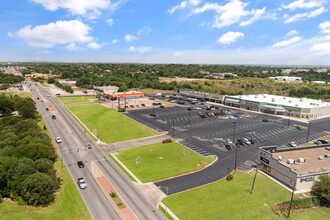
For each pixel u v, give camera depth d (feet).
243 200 152.66
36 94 631.97
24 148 184.03
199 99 585.22
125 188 166.81
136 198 154.40
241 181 177.78
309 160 191.62
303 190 166.09
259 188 167.53
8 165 151.53
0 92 623.77
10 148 190.19
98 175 185.98
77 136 287.69
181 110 447.83
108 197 154.61
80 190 162.71
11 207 134.51
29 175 147.64
